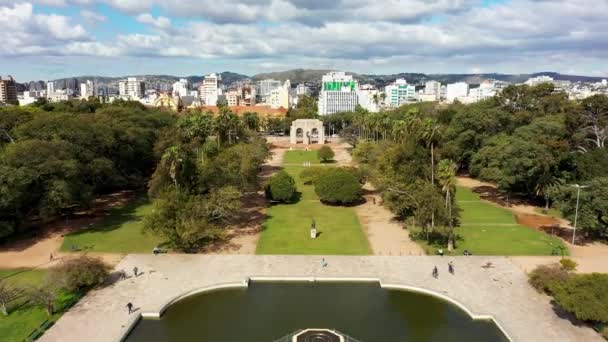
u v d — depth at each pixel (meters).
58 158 74.75
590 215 66.81
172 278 55.97
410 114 99.44
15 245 67.50
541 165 83.50
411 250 66.44
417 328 45.38
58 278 49.47
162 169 73.38
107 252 64.81
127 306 47.75
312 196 102.69
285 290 53.75
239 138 132.88
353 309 49.28
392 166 83.06
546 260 62.44
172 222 62.97
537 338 42.75
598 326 44.00
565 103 110.44
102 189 101.06
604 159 83.12
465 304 49.44
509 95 120.69
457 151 111.62
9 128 99.88
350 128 190.12
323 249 66.75
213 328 45.31
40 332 43.12
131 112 125.56
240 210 88.94
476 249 66.88
